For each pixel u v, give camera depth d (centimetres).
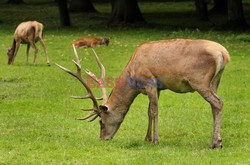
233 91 2384
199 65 1487
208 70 1483
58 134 1720
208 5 7525
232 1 4731
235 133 1717
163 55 1521
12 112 2062
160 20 5691
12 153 1482
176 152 1466
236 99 2247
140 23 5112
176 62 1507
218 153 1443
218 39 4062
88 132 1750
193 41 1509
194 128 1798
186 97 2288
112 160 1395
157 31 4641
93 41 3753
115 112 1585
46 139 1652
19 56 3531
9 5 7275
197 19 5475
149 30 4719
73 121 1909
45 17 5947
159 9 6938
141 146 1544
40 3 7619
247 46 3750
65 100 2245
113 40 4106
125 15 5147
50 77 2775
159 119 1928
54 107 2131
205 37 4162
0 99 2289
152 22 5462
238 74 2783
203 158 1397
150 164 1357
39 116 1994
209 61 1480
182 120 1912
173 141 1630
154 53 1533
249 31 4575
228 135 1700
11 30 4841
